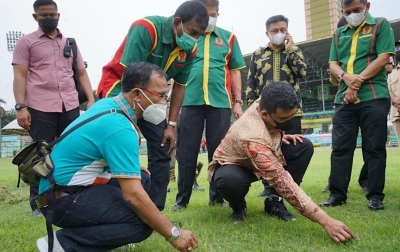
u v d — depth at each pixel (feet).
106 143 6.27
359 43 11.76
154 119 6.79
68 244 6.44
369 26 11.67
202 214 11.00
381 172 11.33
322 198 13.58
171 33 9.48
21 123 11.94
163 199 9.90
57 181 6.45
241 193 9.50
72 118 12.75
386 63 11.23
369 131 11.39
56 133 12.83
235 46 13.39
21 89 12.09
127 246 7.77
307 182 18.25
